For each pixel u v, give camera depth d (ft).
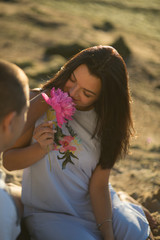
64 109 6.67
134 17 84.12
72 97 7.25
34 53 41.27
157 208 10.88
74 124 7.54
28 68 34.83
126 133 7.78
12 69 4.87
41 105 7.33
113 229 7.75
